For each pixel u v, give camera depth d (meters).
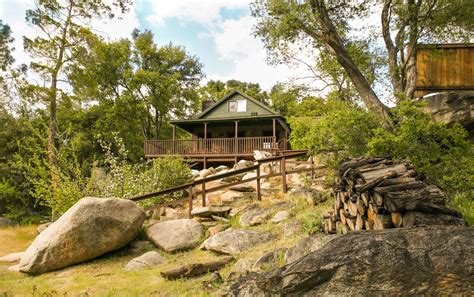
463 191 5.38
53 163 13.24
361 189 3.61
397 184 3.41
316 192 8.23
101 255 7.36
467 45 10.75
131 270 6.25
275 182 11.67
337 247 2.36
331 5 11.23
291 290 2.32
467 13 10.03
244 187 11.16
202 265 5.36
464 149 6.30
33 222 17.03
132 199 9.50
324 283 2.24
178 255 6.91
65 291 5.25
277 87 15.88
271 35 11.20
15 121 23.06
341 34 12.10
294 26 10.13
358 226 4.13
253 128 27.00
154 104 34.53
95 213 7.18
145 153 23.88
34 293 5.22
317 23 10.34
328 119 7.36
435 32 10.81
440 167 6.07
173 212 10.15
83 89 18.11
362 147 7.07
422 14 10.99
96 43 17.56
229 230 7.06
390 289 2.05
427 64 10.95
